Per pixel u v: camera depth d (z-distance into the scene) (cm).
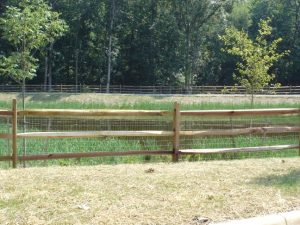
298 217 587
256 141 1390
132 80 5738
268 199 647
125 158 1207
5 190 659
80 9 5250
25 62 1585
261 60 2980
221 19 5544
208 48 5912
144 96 4088
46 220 548
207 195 655
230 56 5791
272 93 4084
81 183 702
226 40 3167
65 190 662
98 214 571
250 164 888
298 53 5784
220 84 6050
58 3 5178
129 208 595
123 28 5578
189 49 5488
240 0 5731
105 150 1269
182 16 5409
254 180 746
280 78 5881
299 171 820
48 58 5319
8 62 1579
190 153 1020
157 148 1302
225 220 573
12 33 1527
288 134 1535
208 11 5381
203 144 1323
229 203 626
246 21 6128
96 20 5378
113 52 5516
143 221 557
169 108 3153
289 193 678
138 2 5509
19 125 1667
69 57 5553
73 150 1252
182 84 5662
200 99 3894
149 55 5566
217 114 1053
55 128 1662
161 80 5622
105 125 1655
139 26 5562
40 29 1639
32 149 1252
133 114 1001
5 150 1225
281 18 5912
